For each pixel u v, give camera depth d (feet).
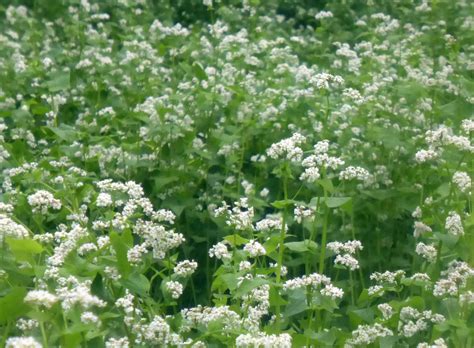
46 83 35.58
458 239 22.89
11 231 20.51
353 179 29.60
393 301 22.25
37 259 22.38
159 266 27.53
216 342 20.51
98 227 22.95
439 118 34.55
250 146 34.68
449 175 26.37
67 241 20.72
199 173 31.89
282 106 35.42
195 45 44.37
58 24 51.62
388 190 29.07
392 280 23.85
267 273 22.40
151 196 31.14
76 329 17.71
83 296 17.89
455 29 48.44
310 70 38.81
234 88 35.09
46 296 17.57
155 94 39.19
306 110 34.81
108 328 19.75
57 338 18.24
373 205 29.19
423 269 25.80
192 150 31.42
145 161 31.83
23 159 31.17
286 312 21.18
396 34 47.42
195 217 30.14
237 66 40.86
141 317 20.75
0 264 20.67
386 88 37.27
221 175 32.78
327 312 23.22
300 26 56.70
